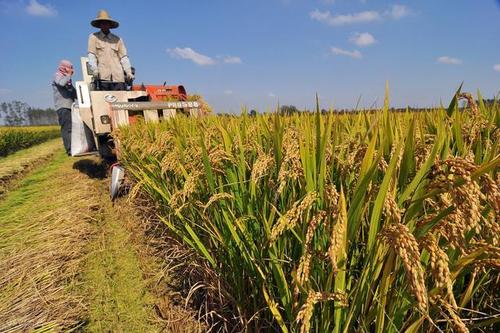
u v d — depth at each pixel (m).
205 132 2.89
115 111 6.21
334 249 0.99
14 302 3.21
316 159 1.48
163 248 3.91
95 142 7.98
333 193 1.21
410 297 1.22
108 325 2.79
